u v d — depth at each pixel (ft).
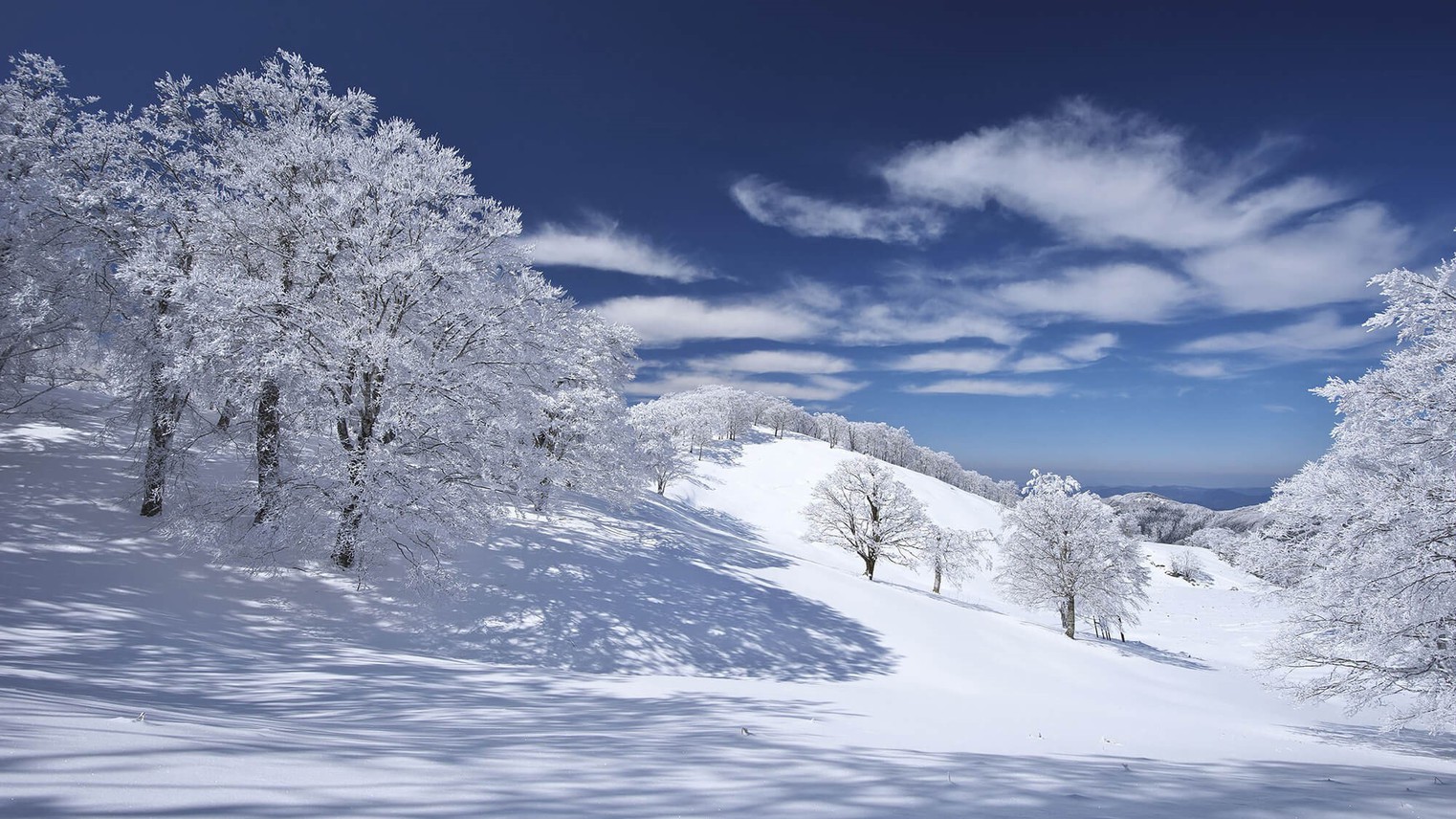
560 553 79.20
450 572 57.93
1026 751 19.83
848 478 160.86
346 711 20.45
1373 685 47.60
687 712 26.13
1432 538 39.63
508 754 12.04
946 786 10.98
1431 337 39.81
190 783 7.04
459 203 61.57
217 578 51.08
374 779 8.41
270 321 53.06
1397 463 42.52
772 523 242.17
